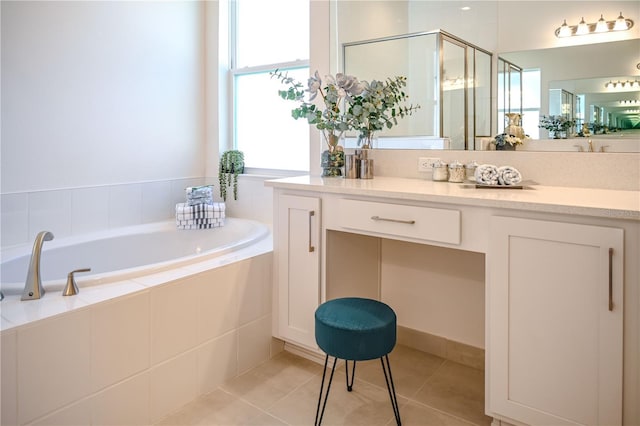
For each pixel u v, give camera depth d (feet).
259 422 5.86
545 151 6.40
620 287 4.40
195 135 11.07
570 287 4.69
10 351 4.44
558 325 4.79
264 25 10.68
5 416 4.43
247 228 9.62
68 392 4.91
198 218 9.84
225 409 6.14
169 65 10.34
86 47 8.70
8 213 7.76
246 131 11.17
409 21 7.57
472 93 6.99
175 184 10.64
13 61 7.65
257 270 7.27
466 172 6.97
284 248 7.32
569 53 6.14
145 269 6.19
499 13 6.68
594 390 4.62
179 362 6.11
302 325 7.17
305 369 7.25
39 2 7.95
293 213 7.13
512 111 6.64
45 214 8.26
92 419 5.14
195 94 11.02
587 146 6.08
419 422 5.88
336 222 6.65
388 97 7.70
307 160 10.21
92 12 8.77
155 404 5.82
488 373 5.33
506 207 5.01
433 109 7.39
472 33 6.94
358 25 8.20
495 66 6.76
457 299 7.55
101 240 8.64
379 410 6.15
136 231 9.24
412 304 8.04
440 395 6.54
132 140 9.66
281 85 10.40
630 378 4.42
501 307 5.16
